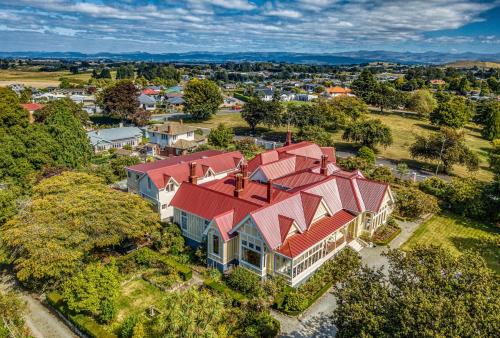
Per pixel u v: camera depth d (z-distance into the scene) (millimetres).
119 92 118875
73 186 45281
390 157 92562
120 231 40531
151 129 98438
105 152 90750
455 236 50562
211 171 59562
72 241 36625
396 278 24656
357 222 47156
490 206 54469
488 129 115625
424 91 145375
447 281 22281
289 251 36531
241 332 31016
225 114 149875
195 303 27094
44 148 61406
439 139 80812
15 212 46219
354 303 23125
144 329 30766
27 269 34125
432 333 18438
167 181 52094
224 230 39188
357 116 124125
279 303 34656
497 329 18734
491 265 43562
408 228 52594
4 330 28875
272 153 63500
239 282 36531
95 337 30188
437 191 62719
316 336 31750
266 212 38594
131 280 39438
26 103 132500
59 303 34031
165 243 43281
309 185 47969
